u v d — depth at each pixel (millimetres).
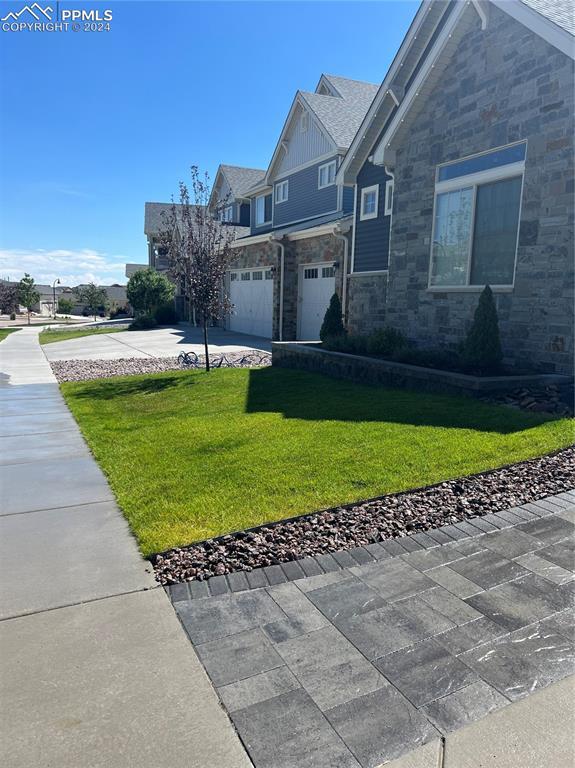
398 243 10320
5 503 4195
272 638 2525
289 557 3229
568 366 7145
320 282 16578
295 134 19953
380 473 4406
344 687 2211
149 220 37719
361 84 21969
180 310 31328
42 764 1854
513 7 7492
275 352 11906
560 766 1853
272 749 1922
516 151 7926
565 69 7043
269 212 22938
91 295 56688
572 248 7027
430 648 2439
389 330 9664
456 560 3186
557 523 3600
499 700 2141
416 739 1961
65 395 9016
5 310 39938
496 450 4832
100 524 3797
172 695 2174
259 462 4812
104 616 2707
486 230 8531
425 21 9453
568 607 2727
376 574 3055
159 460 5090
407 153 9961
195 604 2805
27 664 2354
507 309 7965
